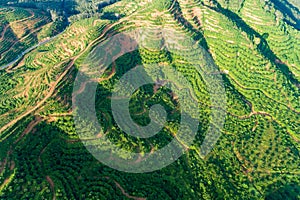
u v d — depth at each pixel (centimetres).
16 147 11175
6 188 10075
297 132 13650
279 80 15462
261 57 16062
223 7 18838
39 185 10250
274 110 14450
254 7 18662
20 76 14850
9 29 19925
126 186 10781
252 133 13512
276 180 11838
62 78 13700
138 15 17062
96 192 10381
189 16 17388
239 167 12262
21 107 12975
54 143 11694
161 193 10775
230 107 14338
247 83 15388
